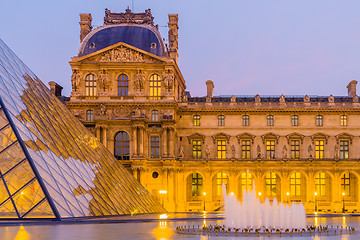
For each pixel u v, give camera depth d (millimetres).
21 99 60438
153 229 59562
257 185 124625
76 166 61906
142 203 79125
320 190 128250
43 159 54844
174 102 120500
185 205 123875
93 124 120625
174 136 124125
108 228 58250
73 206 53469
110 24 129250
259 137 128250
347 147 127438
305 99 129125
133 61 121688
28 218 49219
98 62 121812
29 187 50844
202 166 124250
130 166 119125
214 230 58594
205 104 128875
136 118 118750
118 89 122500
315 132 128000
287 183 124500
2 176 50594
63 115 70938
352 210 123250
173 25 133750
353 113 128000
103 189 65375
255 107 128500
